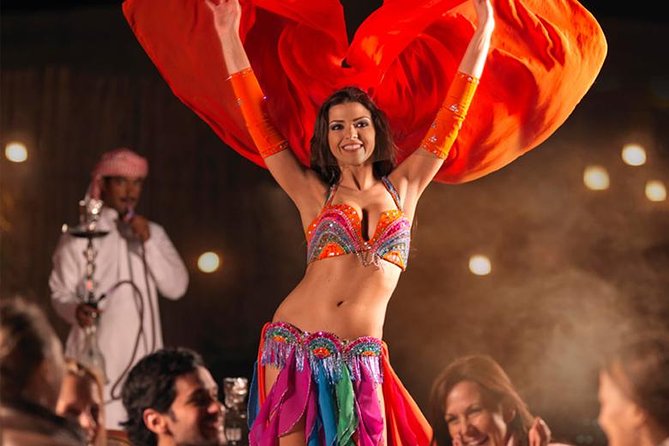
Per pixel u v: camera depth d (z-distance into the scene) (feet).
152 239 26.30
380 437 14.53
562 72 17.79
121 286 25.45
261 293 33.53
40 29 32.40
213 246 33.40
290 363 14.66
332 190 15.40
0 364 10.38
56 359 10.68
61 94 32.60
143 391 15.51
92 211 21.86
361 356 14.56
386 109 18.06
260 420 14.75
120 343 25.09
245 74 16.43
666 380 12.78
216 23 16.71
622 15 29.12
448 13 17.61
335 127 15.31
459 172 18.19
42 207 31.96
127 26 32.94
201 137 33.45
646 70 32.24
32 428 10.20
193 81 18.33
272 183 33.81
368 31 17.51
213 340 32.89
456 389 16.07
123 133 32.96
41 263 31.48
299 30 17.99
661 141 32.40
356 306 14.70
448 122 15.88
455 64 17.87
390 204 15.25
